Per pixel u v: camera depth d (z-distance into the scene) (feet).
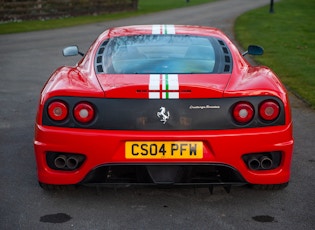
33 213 11.92
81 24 69.67
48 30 61.46
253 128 11.46
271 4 84.02
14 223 11.39
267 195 12.97
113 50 13.35
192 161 11.30
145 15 85.05
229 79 11.96
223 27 63.16
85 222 11.45
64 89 11.50
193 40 13.87
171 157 11.27
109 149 11.25
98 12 86.74
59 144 11.44
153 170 11.50
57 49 44.09
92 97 11.37
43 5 76.89
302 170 14.93
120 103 11.29
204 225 11.32
